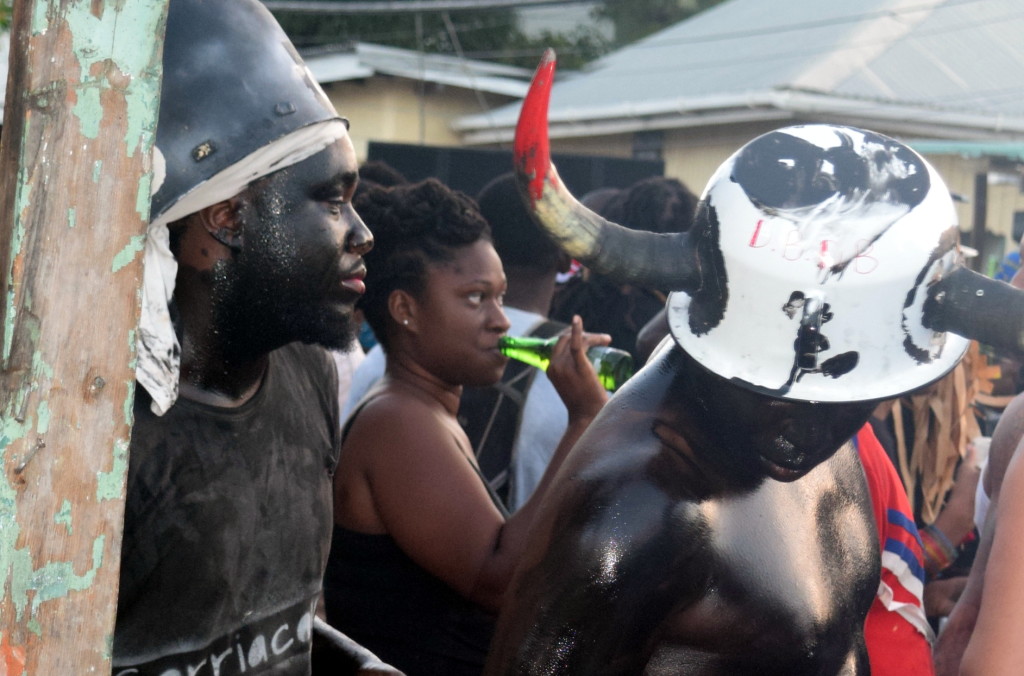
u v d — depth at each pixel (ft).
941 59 45.47
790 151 5.59
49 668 3.88
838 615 6.06
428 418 8.11
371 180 13.94
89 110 3.78
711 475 5.70
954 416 10.69
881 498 7.45
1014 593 6.34
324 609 8.26
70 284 3.80
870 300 5.37
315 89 5.58
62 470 3.84
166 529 5.43
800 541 5.95
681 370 5.87
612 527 5.30
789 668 5.80
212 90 5.23
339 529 8.19
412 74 55.93
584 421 8.25
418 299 8.31
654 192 13.23
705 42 54.49
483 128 55.72
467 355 8.38
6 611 3.83
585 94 51.34
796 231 5.38
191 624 5.57
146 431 5.38
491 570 7.68
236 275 5.50
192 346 5.56
